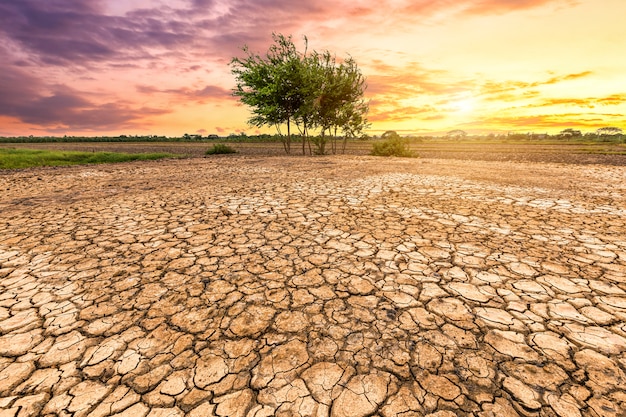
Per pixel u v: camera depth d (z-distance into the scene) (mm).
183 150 28312
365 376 1740
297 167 12078
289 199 6195
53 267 3135
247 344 2012
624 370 1747
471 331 2104
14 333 2123
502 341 1999
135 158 17500
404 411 1521
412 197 6289
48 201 6160
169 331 2146
